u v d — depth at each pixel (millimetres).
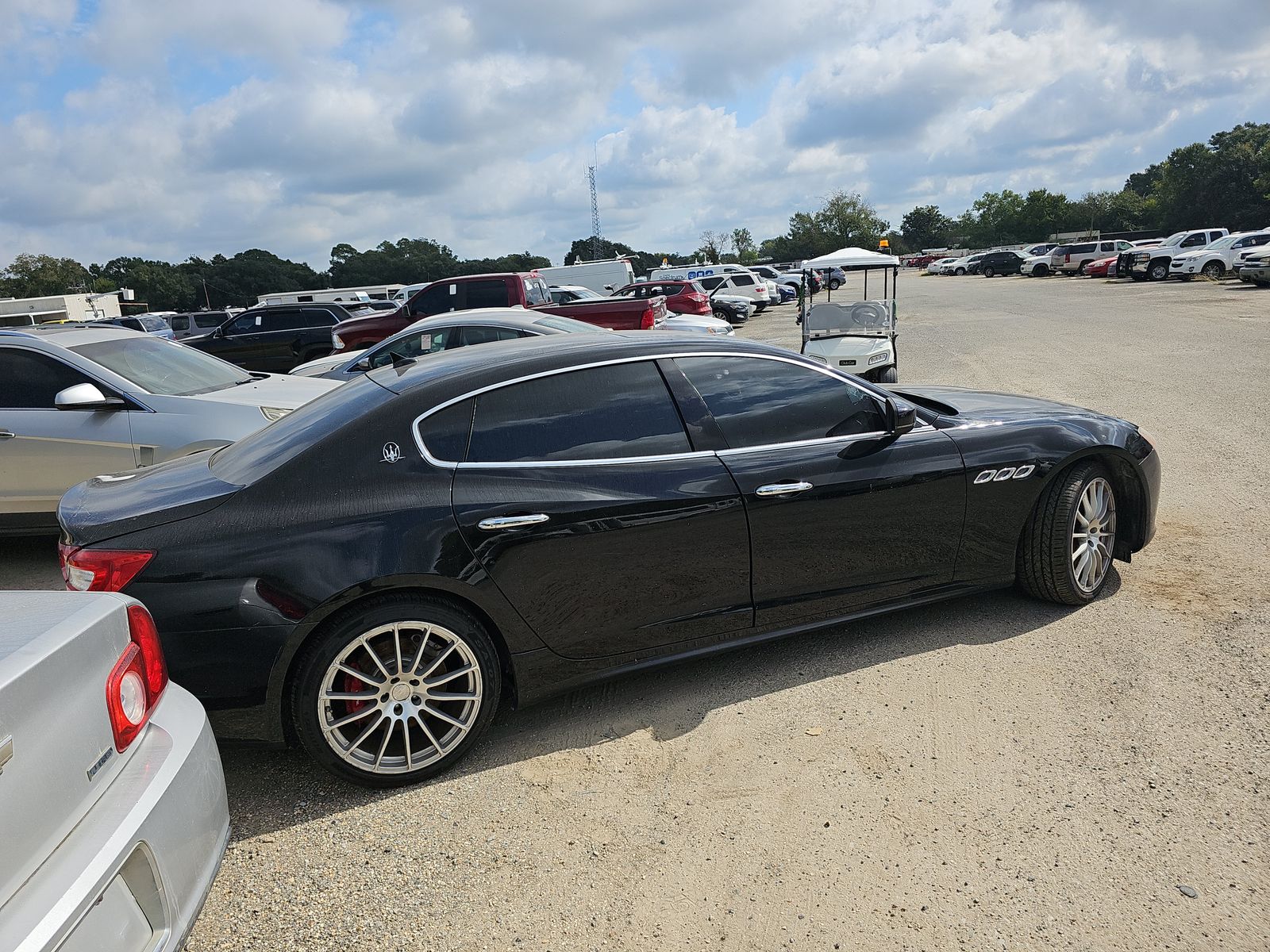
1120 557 4312
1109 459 4059
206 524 2844
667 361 3432
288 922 2395
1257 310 18641
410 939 2314
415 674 2957
